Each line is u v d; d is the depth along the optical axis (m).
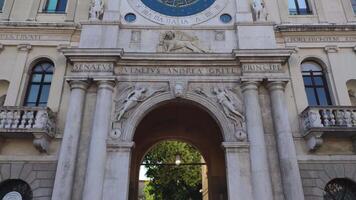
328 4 16.95
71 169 12.45
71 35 15.66
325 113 13.37
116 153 12.91
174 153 30.22
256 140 13.00
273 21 15.66
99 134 12.97
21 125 13.00
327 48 15.50
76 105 13.52
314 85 15.22
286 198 12.13
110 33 15.16
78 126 13.24
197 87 14.34
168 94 14.14
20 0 16.78
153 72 14.52
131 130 13.41
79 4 16.62
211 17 16.14
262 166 12.53
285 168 12.51
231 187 12.40
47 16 16.39
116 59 14.29
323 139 13.55
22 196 12.88
